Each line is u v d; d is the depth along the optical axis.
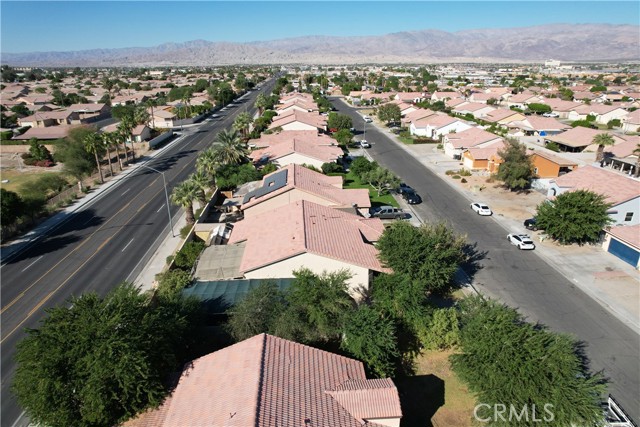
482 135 84.06
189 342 28.78
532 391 21.98
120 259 45.94
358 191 54.56
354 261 35.44
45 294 39.47
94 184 72.50
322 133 101.56
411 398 26.72
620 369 28.84
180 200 50.16
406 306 31.44
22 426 25.69
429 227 38.47
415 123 105.50
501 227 51.88
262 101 137.50
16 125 127.75
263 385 21.08
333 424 20.11
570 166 66.75
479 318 26.62
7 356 31.30
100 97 182.38
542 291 38.16
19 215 53.09
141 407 23.56
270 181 55.34
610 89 194.00
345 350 27.67
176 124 126.25
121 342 22.83
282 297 31.34
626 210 48.44
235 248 41.41
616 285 38.84
